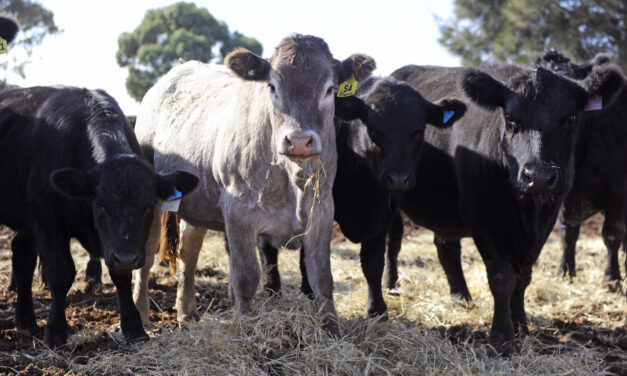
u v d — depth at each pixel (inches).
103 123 209.9
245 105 200.7
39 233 206.7
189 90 249.6
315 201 193.0
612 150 275.9
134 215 185.8
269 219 197.5
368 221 232.8
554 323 240.4
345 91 192.9
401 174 217.0
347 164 238.1
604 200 286.4
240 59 182.1
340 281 307.1
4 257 331.6
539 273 305.3
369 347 191.3
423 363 183.9
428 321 242.4
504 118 205.8
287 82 176.7
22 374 180.9
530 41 768.3
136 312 208.5
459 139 229.5
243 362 176.2
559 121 197.5
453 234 253.4
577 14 755.4
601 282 298.4
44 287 274.5
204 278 304.3
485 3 804.6
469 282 301.0
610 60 268.5
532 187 193.0
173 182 193.9
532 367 190.5
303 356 179.2
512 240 214.2
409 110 222.8
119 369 183.0
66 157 205.9
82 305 255.4
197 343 184.1
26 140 216.1
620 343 219.5
